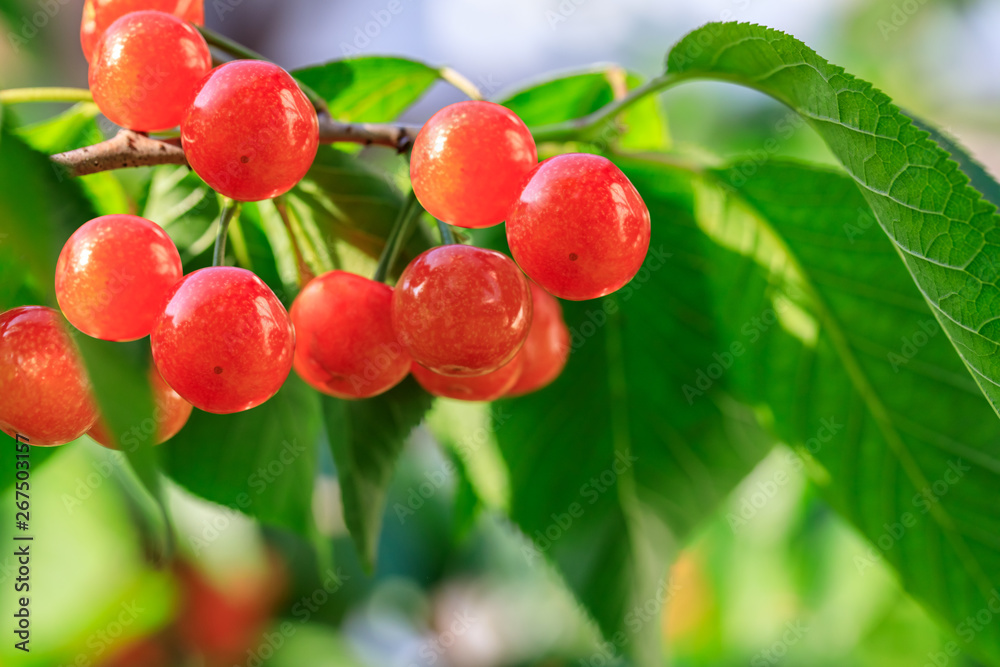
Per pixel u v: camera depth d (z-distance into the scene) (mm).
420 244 429
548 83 478
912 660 682
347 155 428
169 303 378
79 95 420
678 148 465
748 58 409
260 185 385
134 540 729
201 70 393
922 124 418
